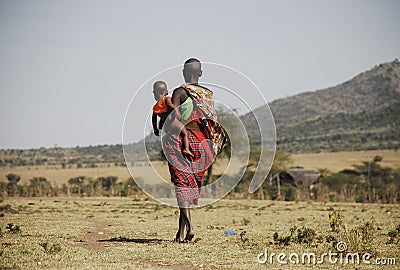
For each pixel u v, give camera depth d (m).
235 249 16.62
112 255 15.40
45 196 50.69
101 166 91.69
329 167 121.81
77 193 53.88
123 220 27.20
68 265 13.90
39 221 25.75
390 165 120.62
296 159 144.75
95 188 56.84
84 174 82.69
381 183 79.56
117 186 55.66
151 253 15.76
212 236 20.03
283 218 29.53
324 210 36.66
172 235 20.66
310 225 25.11
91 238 19.72
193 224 25.59
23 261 14.36
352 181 79.88
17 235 19.95
